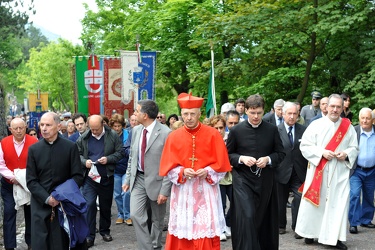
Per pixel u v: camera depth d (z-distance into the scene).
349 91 15.87
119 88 15.85
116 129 9.97
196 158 5.98
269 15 16.23
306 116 12.04
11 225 7.79
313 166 7.93
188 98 6.02
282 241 8.23
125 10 30.45
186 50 24.05
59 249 5.99
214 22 16.59
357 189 8.86
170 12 23.50
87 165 8.24
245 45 17.36
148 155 7.16
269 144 6.67
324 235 7.76
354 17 14.69
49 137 6.05
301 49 17.98
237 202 6.55
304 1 16.34
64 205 5.98
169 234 6.04
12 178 7.52
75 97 15.90
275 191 6.74
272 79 17.92
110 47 30.23
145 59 14.45
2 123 8.91
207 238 5.90
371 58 15.75
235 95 21.80
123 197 9.66
